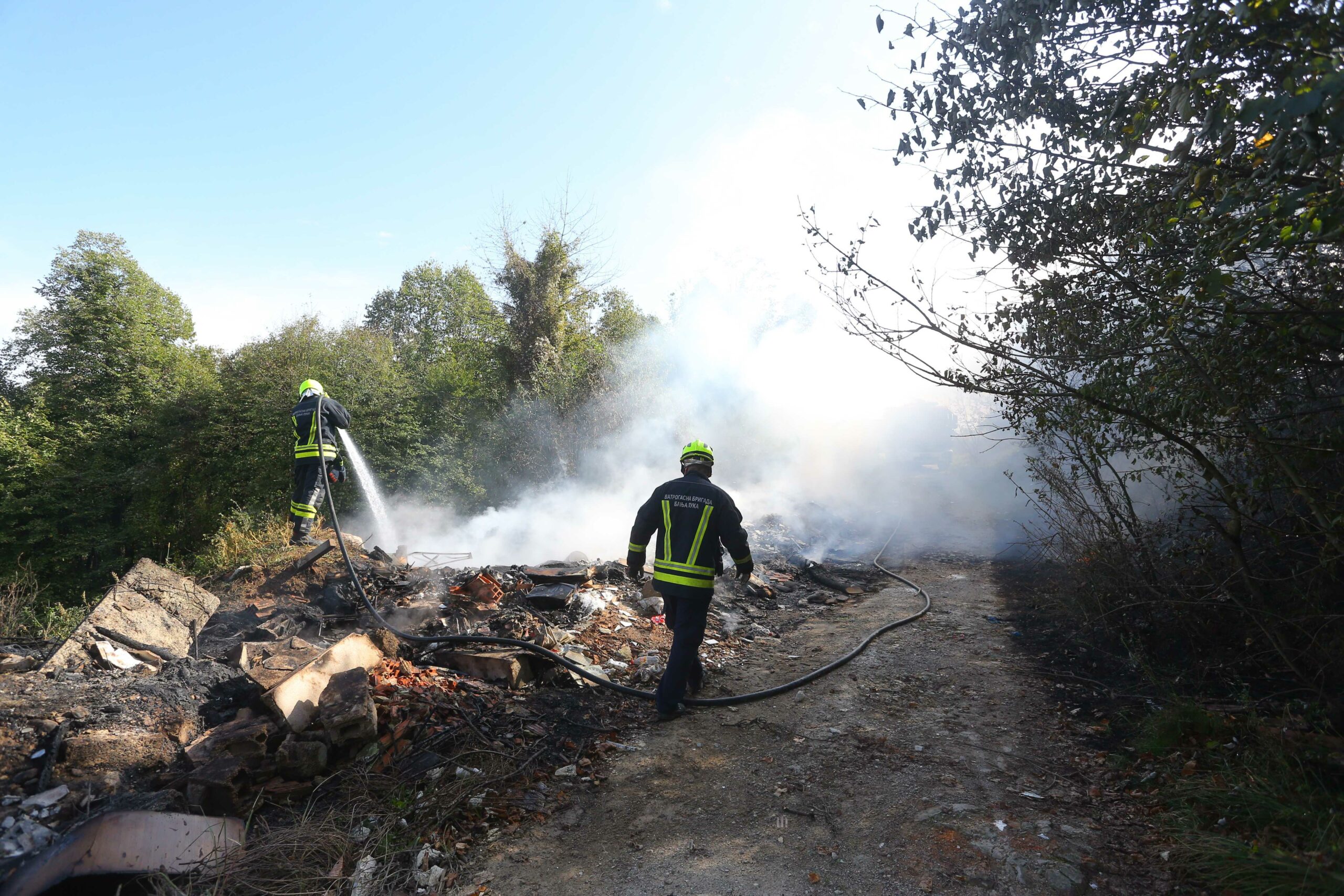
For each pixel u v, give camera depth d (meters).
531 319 18.89
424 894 2.75
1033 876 2.74
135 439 21.91
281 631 5.01
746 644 5.79
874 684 4.82
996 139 3.74
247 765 3.31
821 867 2.88
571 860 2.97
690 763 3.78
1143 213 3.41
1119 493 5.17
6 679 3.56
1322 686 3.64
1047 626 5.73
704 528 4.38
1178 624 4.64
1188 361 3.44
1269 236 2.48
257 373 18.84
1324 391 3.50
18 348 23.30
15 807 2.78
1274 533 3.57
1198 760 3.40
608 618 5.80
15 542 19.09
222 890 2.69
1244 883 2.50
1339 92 1.86
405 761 3.63
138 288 24.38
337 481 7.26
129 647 4.12
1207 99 2.66
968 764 3.68
